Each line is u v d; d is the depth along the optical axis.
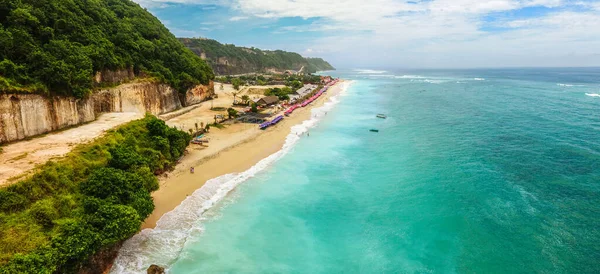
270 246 33.22
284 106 101.31
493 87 179.38
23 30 45.00
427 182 47.25
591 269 29.45
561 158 54.44
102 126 47.38
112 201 29.55
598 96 127.50
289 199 42.34
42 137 41.47
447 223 37.03
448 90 167.12
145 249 30.98
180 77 89.06
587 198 41.16
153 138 47.53
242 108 93.50
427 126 80.00
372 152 60.53
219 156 54.25
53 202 28.31
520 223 36.53
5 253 22.14
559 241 33.38
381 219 38.31
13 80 39.69
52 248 23.28
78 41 58.03
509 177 47.88
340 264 31.03
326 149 61.72
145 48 79.12
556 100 116.88
